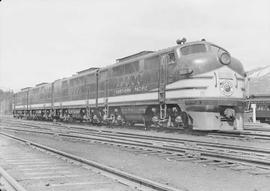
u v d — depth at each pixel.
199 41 19.98
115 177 8.07
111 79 27.80
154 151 12.86
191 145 14.05
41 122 39.53
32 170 9.34
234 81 19.48
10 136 19.83
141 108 23.75
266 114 32.25
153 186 6.77
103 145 15.54
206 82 18.91
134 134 19.55
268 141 15.91
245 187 7.27
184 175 8.59
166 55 21.09
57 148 14.75
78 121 36.06
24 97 54.25
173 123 21.05
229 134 19.12
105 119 28.72
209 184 7.56
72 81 36.06
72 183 7.68
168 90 20.75
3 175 8.22
